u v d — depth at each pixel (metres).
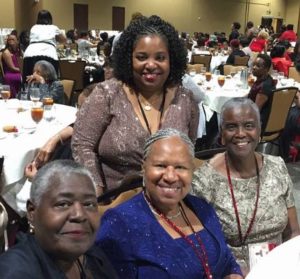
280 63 7.16
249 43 10.49
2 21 12.78
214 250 1.63
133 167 1.81
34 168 2.49
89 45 10.09
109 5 17.22
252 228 1.90
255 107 1.92
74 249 1.22
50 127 3.23
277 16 22.23
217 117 5.03
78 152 1.80
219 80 5.65
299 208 3.62
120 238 1.52
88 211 1.24
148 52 1.77
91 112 1.79
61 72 6.92
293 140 5.00
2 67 6.73
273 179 1.97
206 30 20.22
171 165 1.57
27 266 1.18
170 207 1.60
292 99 4.65
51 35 6.21
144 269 1.51
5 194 2.68
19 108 3.72
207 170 1.95
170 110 1.88
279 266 1.44
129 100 1.82
